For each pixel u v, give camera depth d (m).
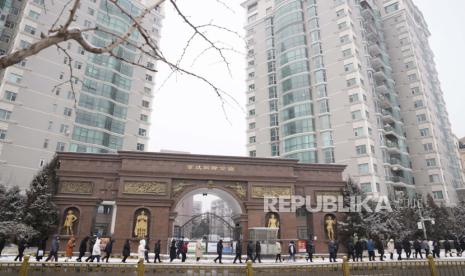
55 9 48.09
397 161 53.09
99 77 53.12
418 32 73.00
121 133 54.47
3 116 40.69
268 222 27.98
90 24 52.28
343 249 28.95
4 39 47.50
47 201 25.25
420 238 39.72
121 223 25.61
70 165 27.31
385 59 62.34
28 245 24.81
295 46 58.16
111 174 27.53
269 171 29.50
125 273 15.70
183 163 28.30
